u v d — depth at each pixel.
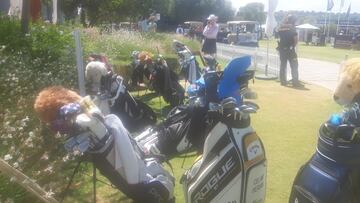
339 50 33.22
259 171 3.01
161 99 8.75
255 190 3.01
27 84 5.18
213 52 13.69
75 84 5.86
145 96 9.05
